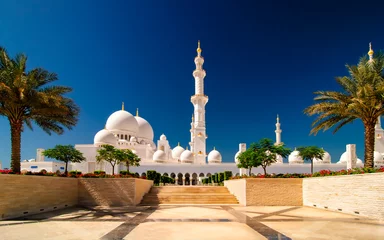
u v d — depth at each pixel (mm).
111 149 46531
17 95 22062
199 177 69250
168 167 68312
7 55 22875
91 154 64375
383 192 17250
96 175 29141
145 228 14227
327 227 14617
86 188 26844
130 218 17797
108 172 63594
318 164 72250
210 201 28578
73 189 26141
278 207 24875
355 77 23969
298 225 15164
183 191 32844
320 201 23984
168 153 80438
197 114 79062
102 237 12195
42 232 13336
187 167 69188
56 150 41375
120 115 78062
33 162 60812
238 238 11922
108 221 16609
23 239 11852
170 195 29625
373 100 22062
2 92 21609
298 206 25891
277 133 83312
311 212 21078
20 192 19141
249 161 38562
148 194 30938
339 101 25016
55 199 23109
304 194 26562
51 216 18891
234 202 28438
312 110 24719
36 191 20797
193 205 26188
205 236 12305
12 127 23172
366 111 23469
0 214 17281
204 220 16891
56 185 23391
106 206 25594
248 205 26016
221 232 13164
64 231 13555
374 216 17844
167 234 12750
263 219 17328
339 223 15945
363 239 11836
